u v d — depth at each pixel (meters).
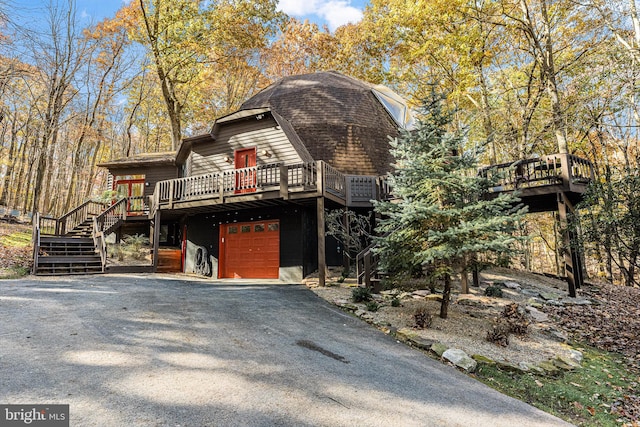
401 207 7.41
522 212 6.86
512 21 17.17
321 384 4.36
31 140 26.88
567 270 10.83
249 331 6.27
